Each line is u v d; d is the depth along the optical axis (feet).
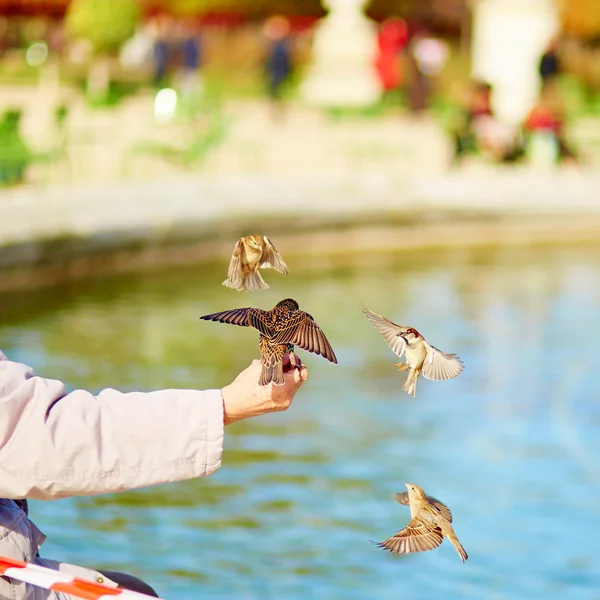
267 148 83.82
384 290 50.06
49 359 35.94
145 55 127.24
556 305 47.47
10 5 150.51
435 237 62.49
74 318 42.06
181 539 23.09
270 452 28.50
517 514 25.00
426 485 26.61
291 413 31.78
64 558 22.12
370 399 33.24
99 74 111.45
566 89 127.65
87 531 23.44
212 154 77.51
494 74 96.68
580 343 40.52
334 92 112.06
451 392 34.19
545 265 57.77
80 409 10.22
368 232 60.08
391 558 22.50
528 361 37.83
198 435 10.25
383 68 109.60
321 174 66.64
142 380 33.78
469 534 23.76
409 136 92.73
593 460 28.40
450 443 29.50
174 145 76.07
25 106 93.25
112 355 36.68
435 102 121.19
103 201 52.44
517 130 81.25
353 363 37.24
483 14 96.68
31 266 44.34
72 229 46.65
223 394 10.41
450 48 172.76
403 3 178.29
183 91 113.29
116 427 10.20
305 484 26.30
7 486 10.08
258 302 46.03
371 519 24.44
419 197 62.95
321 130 94.12
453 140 79.15
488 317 44.65
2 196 51.44
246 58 153.28
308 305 46.09
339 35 112.47
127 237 49.16
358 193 62.13
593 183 69.72
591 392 34.40
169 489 25.86
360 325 42.65
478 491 26.20
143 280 49.52
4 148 57.77
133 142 74.49
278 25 150.82
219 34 156.76
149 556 22.11
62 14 152.05
